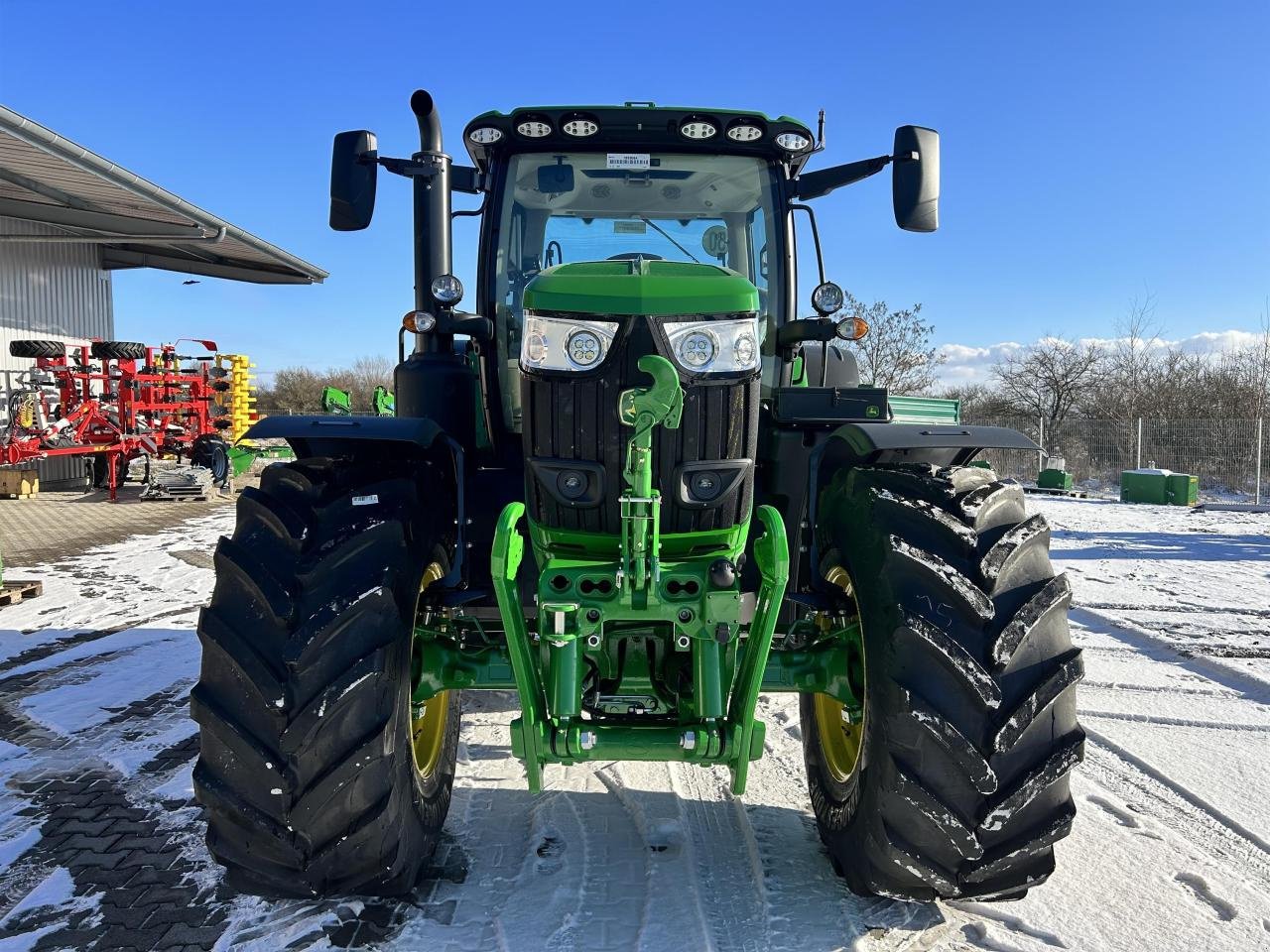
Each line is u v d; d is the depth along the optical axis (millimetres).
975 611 2078
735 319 2225
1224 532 10516
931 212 3043
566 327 2207
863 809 2227
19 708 3996
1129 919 2328
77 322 14742
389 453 2635
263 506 2223
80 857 2643
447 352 3129
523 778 3223
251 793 2039
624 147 3254
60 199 10969
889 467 2547
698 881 2496
